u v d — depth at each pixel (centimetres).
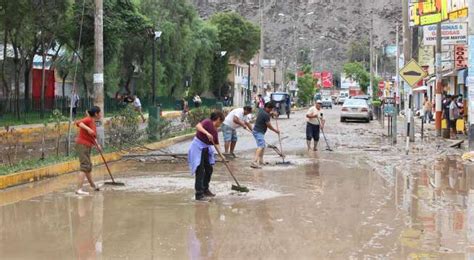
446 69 3766
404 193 1195
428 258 716
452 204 1071
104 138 2028
